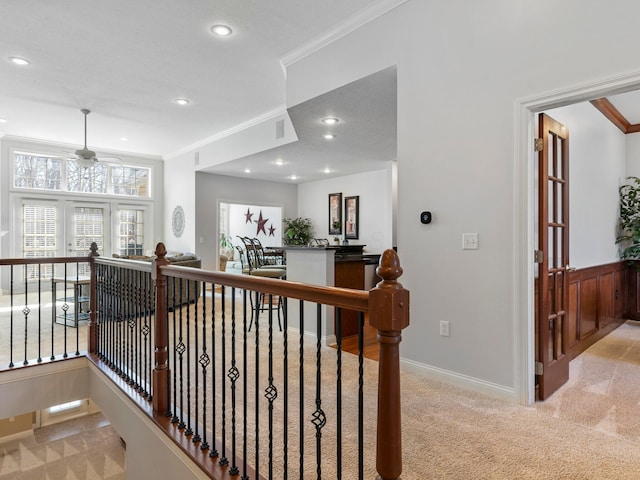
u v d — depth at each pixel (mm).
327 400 2484
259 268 5602
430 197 2791
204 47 3652
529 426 2135
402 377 2828
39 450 4027
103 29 3359
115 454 3955
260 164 6859
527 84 2334
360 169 7418
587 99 2195
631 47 1979
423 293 2850
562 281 2912
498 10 2451
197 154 7445
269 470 1531
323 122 4367
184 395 2586
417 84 2842
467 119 2594
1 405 3119
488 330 2520
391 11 2980
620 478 1683
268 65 4023
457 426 2127
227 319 4902
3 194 6836
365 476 1707
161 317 2398
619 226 5012
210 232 7773
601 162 4367
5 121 6012
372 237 7633
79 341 4039
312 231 8945
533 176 2424
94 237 7859
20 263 3281
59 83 4508
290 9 3055
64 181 7535
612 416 2305
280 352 3539
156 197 8586
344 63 3303
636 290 5113
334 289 1270
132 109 5430
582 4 2133
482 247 2539
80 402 4781
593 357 3592
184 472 1944
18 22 3250
